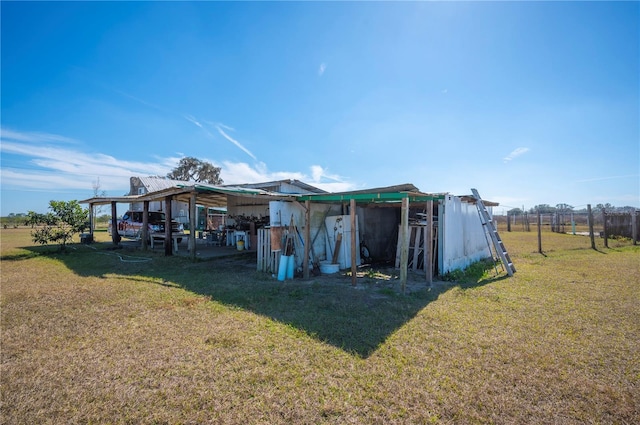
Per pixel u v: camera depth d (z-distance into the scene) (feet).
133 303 17.52
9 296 19.13
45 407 8.27
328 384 9.20
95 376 9.75
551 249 42.63
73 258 35.32
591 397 8.54
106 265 30.66
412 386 9.08
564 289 20.39
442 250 26.22
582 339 12.28
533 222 100.22
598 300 17.66
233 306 16.79
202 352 11.28
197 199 49.06
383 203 33.06
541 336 12.63
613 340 12.16
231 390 8.95
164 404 8.37
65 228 40.73
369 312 15.83
